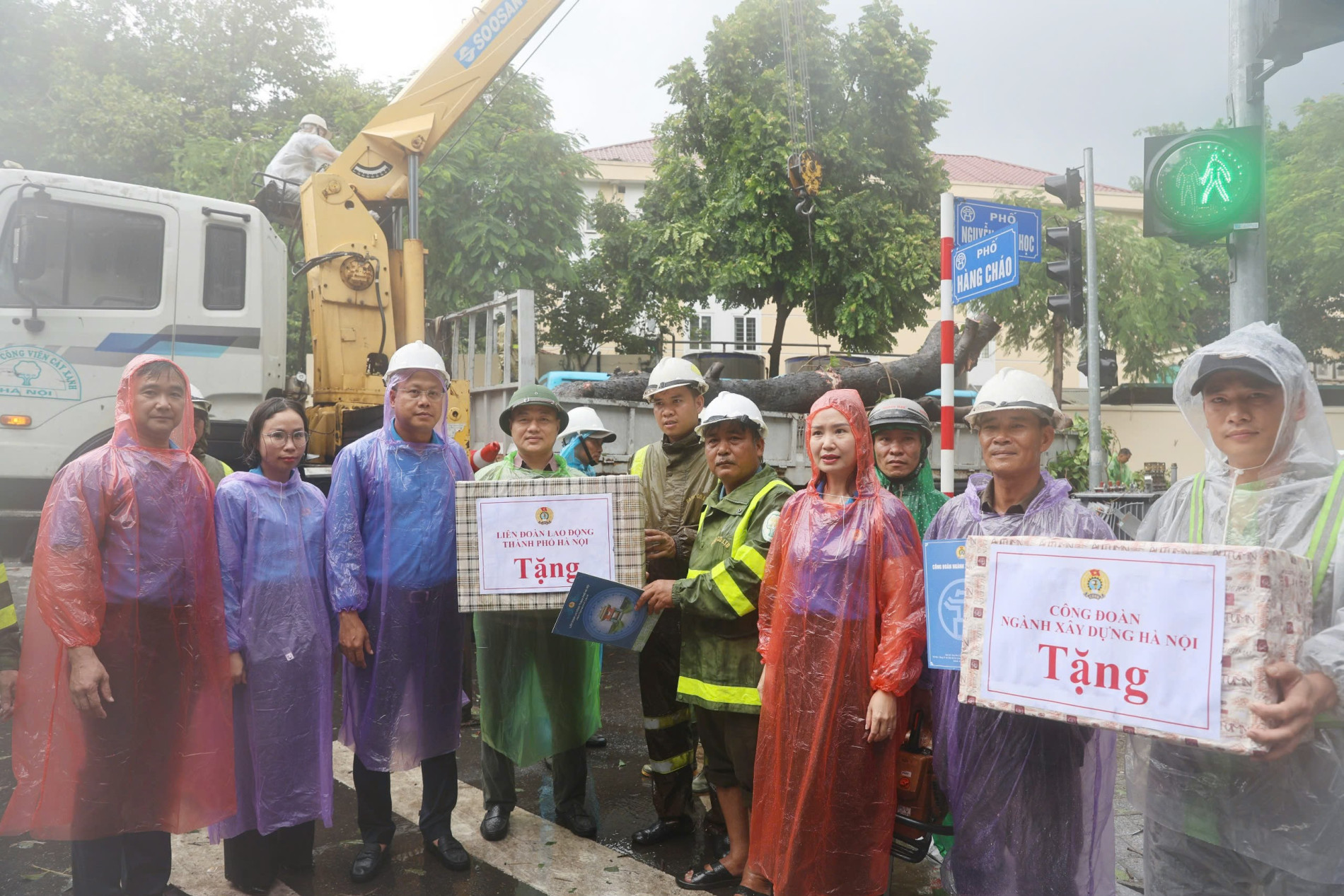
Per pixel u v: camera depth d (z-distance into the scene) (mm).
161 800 2691
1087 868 2195
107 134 16094
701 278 16391
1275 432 1875
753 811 2648
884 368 9016
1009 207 4941
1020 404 2217
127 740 2627
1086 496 6723
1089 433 11156
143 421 2725
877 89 15555
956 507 2434
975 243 4562
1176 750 1953
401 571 3193
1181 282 17516
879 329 15750
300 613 3076
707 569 3100
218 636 2830
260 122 17109
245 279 6941
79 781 2582
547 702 3500
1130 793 2135
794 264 15547
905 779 2559
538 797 3980
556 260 14695
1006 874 2227
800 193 13328
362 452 3264
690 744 3629
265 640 2994
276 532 3076
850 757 2445
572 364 21859
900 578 2445
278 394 7281
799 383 8641
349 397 7164
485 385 7734
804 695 2496
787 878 2475
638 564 3096
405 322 7543
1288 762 1789
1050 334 18469
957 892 2342
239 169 13031
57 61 16969
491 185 13969
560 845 3449
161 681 2680
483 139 14312
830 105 15391
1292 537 1825
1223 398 1914
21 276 6156
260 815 2951
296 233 7875
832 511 2557
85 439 6355
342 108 18125
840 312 15367
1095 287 10523
